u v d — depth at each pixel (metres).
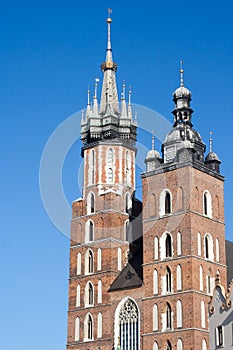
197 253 105.69
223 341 95.94
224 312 96.56
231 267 113.56
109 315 111.00
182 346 101.12
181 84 118.81
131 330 107.94
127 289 110.25
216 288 99.19
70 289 117.75
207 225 108.88
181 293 103.69
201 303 103.19
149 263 108.75
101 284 114.00
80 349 112.75
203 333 101.62
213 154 114.81
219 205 112.25
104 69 130.12
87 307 114.38
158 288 106.44
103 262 115.12
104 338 110.31
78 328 114.50
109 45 132.12
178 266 105.44
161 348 103.06
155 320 105.25
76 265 118.44
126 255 116.50
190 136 113.75
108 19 134.00
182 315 102.69
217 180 113.31
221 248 110.06
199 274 104.75
